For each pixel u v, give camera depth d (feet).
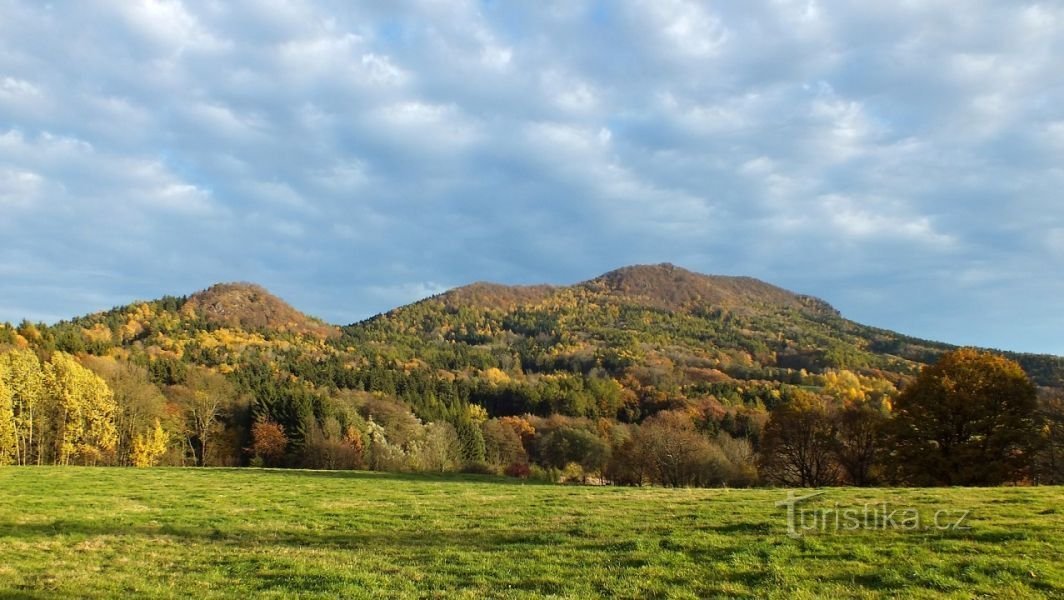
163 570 49.83
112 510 80.28
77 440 213.25
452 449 265.54
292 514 78.38
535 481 159.84
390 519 73.72
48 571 49.26
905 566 43.06
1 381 191.21
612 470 234.99
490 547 56.34
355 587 42.86
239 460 284.20
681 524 62.80
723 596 39.19
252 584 44.70
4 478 116.37
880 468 165.27
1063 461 142.31
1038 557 43.62
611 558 49.55
